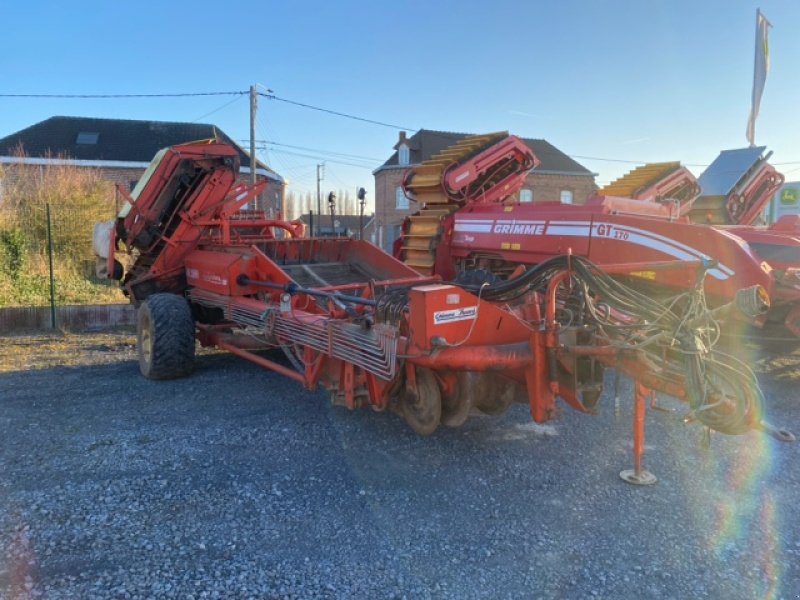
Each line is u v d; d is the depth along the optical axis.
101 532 3.32
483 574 3.00
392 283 6.11
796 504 3.71
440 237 10.23
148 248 7.56
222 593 2.80
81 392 6.02
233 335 6.57
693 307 3.44
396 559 3.11
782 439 3.07
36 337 9.20
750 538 3.32
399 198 37.47
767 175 13.05
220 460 4.32
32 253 13.91
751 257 6.14
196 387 6.20
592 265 3.71
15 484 3.89
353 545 3.24
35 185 15.59
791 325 6.62
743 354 7.07
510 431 4.93
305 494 3.81
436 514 3.58
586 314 4.01
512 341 4.17
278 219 8.42
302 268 7.15
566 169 38.19
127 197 7.19
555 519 3.53
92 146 28.44
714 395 3.27
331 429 4.95
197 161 6.99
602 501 3.75
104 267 8.05
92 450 4.48
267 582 2.89
